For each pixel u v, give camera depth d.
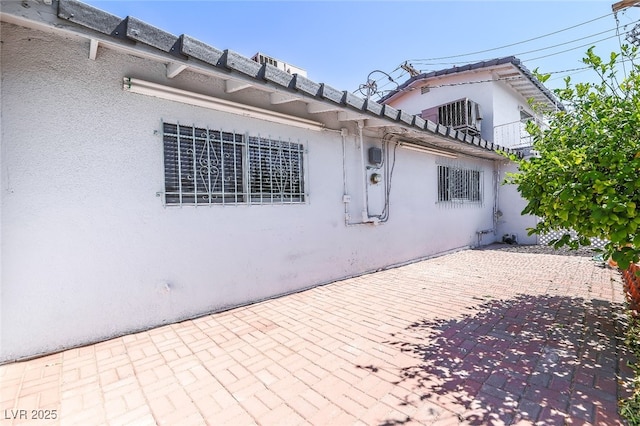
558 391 2.23
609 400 2.11
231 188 4.16
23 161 2.72
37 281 2.79
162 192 3.52
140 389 2.32
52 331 2.87
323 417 1.99
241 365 2.68
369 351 2.92
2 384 2.37
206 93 3.84
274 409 2.08
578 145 3.05
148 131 3.42
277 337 3.25
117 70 3.20
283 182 4.78
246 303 4.32
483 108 10.20
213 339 3.21
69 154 2.94
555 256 7.98
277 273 4.70
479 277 5.87
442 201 8.38
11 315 2.68
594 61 3.07
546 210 3.06
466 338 3.18
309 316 3.87
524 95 12.06
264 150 4.52
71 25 2.22
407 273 6.26
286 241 4.82
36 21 2.09
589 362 2.65
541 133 3.74
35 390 2.30
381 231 6.57
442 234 8.38
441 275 6.07
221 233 4.05
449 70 10.52
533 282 5.41
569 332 3.28
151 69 3.41
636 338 3.09
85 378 2.47
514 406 2.07
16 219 2.69
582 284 5.20
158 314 3.52
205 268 3.91
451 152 8.44
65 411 2.07
